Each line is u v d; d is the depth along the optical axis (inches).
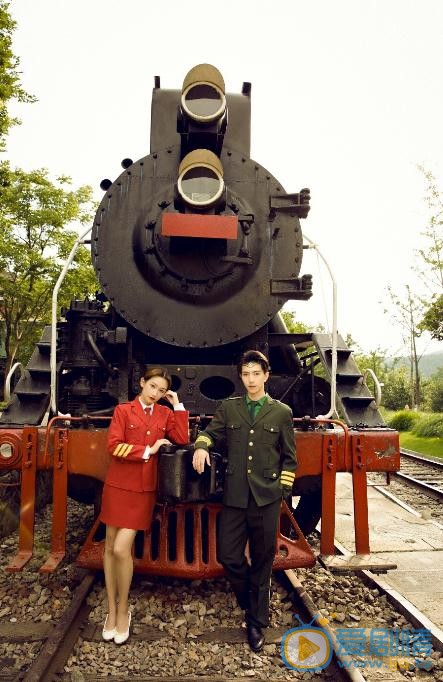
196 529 141.3
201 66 161.6
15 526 211.2
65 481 144.8
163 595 146.2
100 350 169.8
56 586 152.1
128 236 171.2
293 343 187.8
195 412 163.5
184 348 169.9
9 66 410.9
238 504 124.3
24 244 675.4
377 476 379.6
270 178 180.4
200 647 121.1
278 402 129.6
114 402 177.0
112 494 124.3
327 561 141.3
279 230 177.2
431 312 625.6
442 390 1000.9
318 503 185.3
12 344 714.8
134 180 174.9
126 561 121.0
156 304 168.2
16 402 160.9
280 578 156.9
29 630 127.6
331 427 179.5
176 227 153.6
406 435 708.0
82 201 711.1
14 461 146.9
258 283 173.2
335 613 137.6
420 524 243.4
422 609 147.1
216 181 156.4
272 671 112.8
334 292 171.2
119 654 117.3
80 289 694.5
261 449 125.8
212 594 147.3
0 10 390.6
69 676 108.8
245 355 130.1
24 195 669.3
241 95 203.2
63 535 144.2
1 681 107.0
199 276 167.2
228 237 154.6
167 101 197.6
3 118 428.8
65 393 186.2
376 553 198.5
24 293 662.5
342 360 183.5
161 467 126.0
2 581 156.6
